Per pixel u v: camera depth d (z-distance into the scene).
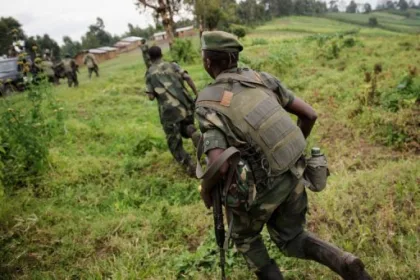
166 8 25.83
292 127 2.02
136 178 4.98
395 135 4.93
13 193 4.71
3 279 3.12
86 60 17.38
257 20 75.69
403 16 111.50
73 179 4.98
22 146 5.07
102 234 3.57
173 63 5.00
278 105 2.05
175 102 4.82
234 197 1.98
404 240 2.73
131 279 2.87
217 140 1.93
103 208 4.30
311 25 72.12
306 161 2.15
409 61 8.83
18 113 5.20
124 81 14.16
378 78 7.34
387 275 2.50
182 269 2.93
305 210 2.19
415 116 5.14
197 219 3.60
